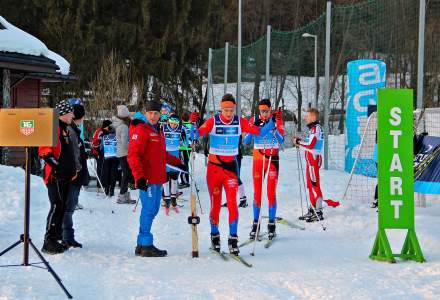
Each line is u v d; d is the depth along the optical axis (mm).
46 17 32000
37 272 5594
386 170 6598
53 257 6305
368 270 5895
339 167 16625
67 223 6930
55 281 5293
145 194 6590
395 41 20625
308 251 6961
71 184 6812
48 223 6547
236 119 6750
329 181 13062
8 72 14609
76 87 31469
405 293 4992
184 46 33188
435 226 8094
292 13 42125
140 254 6598
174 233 8117
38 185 10086
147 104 6691
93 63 31438
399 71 20609
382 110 6629
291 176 14156
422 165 8945
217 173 6691
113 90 27531
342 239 7695
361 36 24875
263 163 7539
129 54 32469
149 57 32750
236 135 6715
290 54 32688
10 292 4812
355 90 13242
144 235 6613
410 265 6156
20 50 14180
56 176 6430
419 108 10625
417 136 9391
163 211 10227
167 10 33219
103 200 11352
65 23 31359
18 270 5629
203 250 6996
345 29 27500
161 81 33156
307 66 33406
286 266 6102
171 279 5469
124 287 5152
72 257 6348
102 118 27016
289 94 36844
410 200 6590
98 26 31891
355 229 8258
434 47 19625
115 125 11078
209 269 5945
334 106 32562
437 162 8844
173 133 11180
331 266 6094
